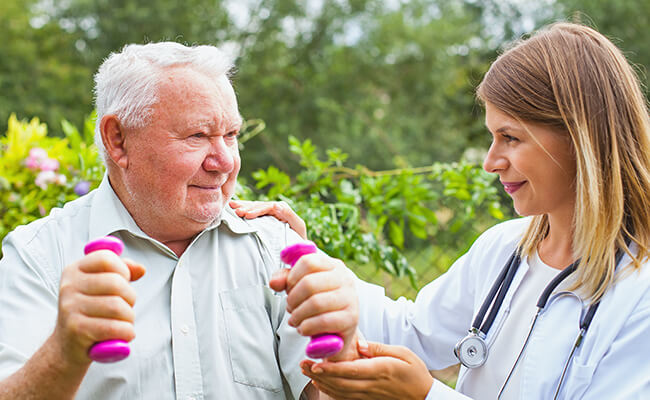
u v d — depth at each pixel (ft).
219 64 5.31
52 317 5.12
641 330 4.87
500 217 10.07
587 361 5.07
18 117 41.93
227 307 5.49
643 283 5.01
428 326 6.45
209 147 5.29
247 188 9.35
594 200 5.08
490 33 45.57
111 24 44.32
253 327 5.50
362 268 11.95
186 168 5.19
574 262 5.41
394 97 47.26
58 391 4.24
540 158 5.28
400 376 4.91
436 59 46.60
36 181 9.86
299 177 9.87
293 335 5.51
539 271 5.75
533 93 5.24
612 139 5.18
